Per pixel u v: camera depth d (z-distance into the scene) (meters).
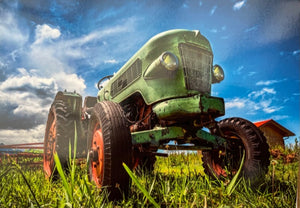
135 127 2.19
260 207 1.28
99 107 1.88
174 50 1.95
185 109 1.81
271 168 2.26
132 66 2.31
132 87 2.27
